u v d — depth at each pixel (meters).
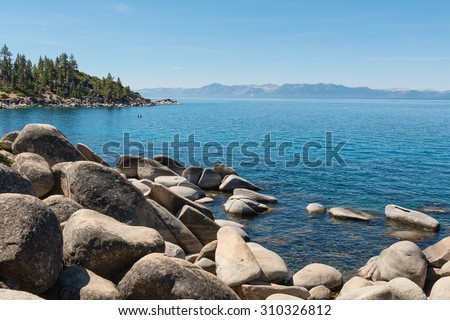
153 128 89.75
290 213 27.44
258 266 14.95
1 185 12.00
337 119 132.38
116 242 11.15
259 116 146.50
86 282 9.92
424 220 24.64
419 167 44.47
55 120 109.12
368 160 48.69
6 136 25.77
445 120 128.88
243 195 29.25
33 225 9.44
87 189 15.70
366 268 18.14
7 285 8.95
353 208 28.88
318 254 20.69
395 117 147.50
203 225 19.70
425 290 15.96
